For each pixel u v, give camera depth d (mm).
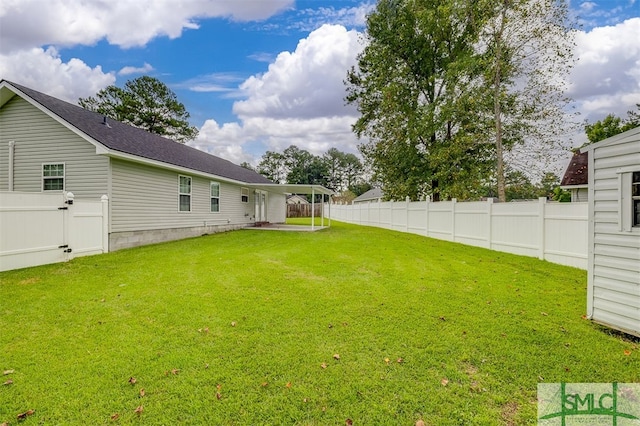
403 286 5438
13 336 3383
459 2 12891
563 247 7387
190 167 12094
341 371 2809
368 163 19828
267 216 22266
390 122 16469
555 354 3148
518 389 2588
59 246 7035
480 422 2209
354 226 20359
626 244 3631
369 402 2406
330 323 3830
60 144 8969
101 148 8312
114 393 2471
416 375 2764
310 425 2176
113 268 6535
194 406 2340
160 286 5273
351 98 19109
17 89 8461
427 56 16656
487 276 6215
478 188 14898
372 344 3307
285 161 63656
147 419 2205
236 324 3775
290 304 4473
